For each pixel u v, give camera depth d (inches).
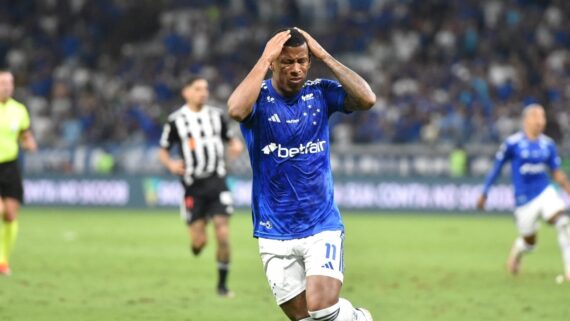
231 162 3533.5
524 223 1732.3
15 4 4790.8
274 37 806.5
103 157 3693.4
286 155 826.2
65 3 4803.2
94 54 4606.3
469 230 2834.6
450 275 1754.4
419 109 3767.2
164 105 4092.0
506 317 1258.6
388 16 4475.9
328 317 810.8
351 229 2851.9
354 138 3737.7
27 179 3750.0
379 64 4271.7
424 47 4303.6
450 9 4424.2
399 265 1924.2
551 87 3902.6
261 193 843.4
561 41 4202.8
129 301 1368.1
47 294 1421.0
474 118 3627.0
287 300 847.7
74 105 4165.8
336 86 844.6
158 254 2102.6
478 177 3373.5
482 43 4215.1
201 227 1502.2
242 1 4763.8
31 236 2529.5
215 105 4082.2
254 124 828.0
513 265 1768.0
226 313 1274.6
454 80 3988.7
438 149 3430.1
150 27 4753.9
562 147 3280.0
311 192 832.3
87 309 1282.0
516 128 3595.0
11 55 4576.8
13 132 1640.0
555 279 1704.0
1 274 1648.6
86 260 1946.4
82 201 3695.9
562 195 3193.9
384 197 3472.0
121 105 4146.2
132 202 3659.0
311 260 824.9
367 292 1504.7
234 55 4421.8
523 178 1732.3
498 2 4387.3
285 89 819.4
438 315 1270.9
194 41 4517.7
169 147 1528.1
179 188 3602.4
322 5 4699.8
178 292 1486.2
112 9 4788.4
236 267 1867.6
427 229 2861.7
